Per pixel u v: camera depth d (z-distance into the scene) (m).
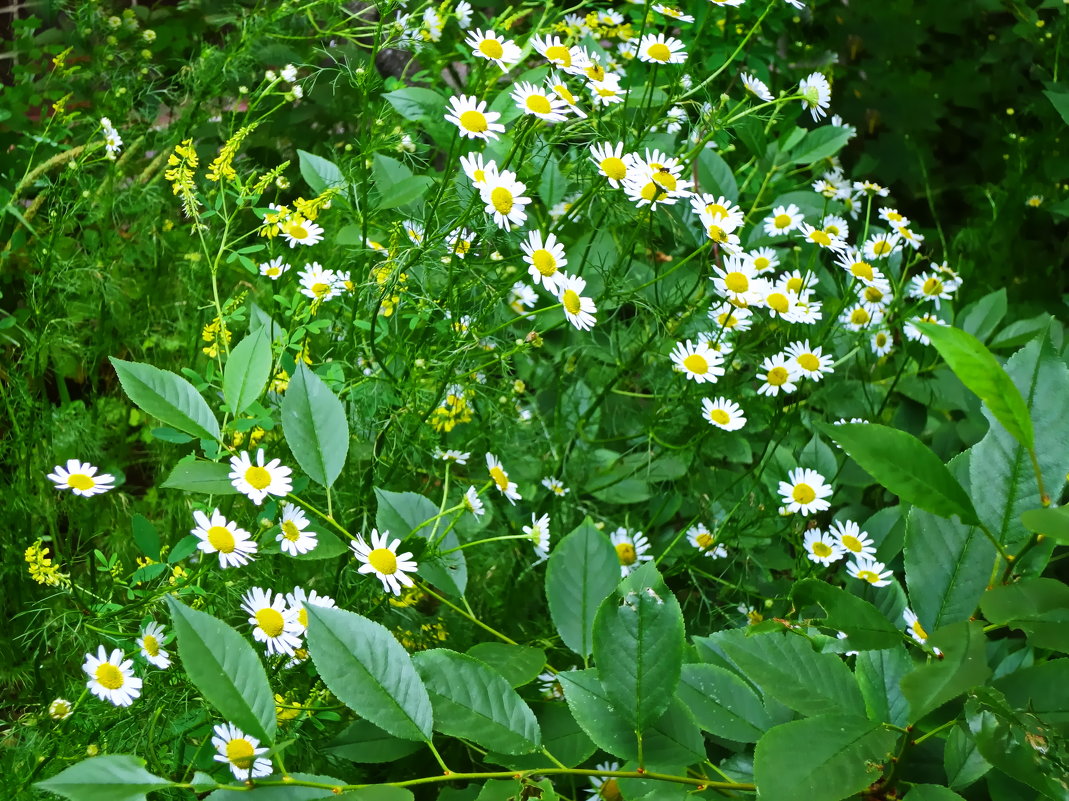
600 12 1.29
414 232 1.02
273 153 1.36
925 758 0.78
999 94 1.77
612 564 0.81
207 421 0.82
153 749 0.82
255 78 1.30
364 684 0.72
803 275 1.25
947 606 0.72
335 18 1.26
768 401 1.20
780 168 1.28
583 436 1.17
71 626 0.94
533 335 1.01
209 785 0.68
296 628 0.83
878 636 0.71
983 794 0.78
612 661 0.72
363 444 1.02
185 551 0.86
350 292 1.04
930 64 1.76
